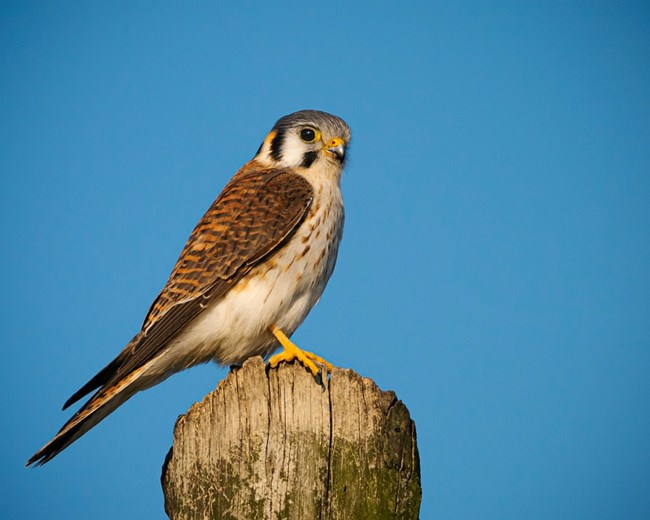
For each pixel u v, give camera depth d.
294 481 6.50
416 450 6.89
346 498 6.45
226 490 6.62
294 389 6.70
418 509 6.79
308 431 6.59
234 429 6.71
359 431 6.57
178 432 6.95
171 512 6.97
